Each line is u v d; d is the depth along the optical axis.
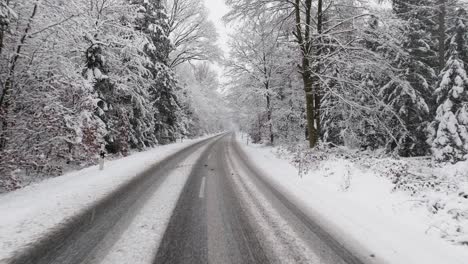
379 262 4.31
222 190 8.53
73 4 11.93
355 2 14.11
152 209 6.38
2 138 10.30
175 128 33.72
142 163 13.66
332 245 4.84
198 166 13.31
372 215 6.53
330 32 13.41
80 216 5.69
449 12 19.78
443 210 6.18
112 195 7.44
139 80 20.86
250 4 13.98
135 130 21.73
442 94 15.52
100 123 14.93
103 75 16.03
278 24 15.34
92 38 14.83
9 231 4.76
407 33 17.12
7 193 8.46
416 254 4.60
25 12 10.94
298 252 4.52
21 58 11.40
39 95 11.88
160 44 26.81
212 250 4.46
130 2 23.62
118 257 4.05
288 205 7.18
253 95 27.00
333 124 19.23
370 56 13.17
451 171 10.31
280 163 15.30
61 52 12.96
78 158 13.65
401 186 7.85
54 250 4.16
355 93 16.03
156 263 3.94
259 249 4.57
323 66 14.89
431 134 16.52
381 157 13.05
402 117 17.12
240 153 20.47
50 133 11.52
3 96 10.67
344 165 10.82
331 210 6.87
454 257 4.50
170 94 29.45
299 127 25.58
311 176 11.11
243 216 6.16
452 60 15.23
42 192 7.63
